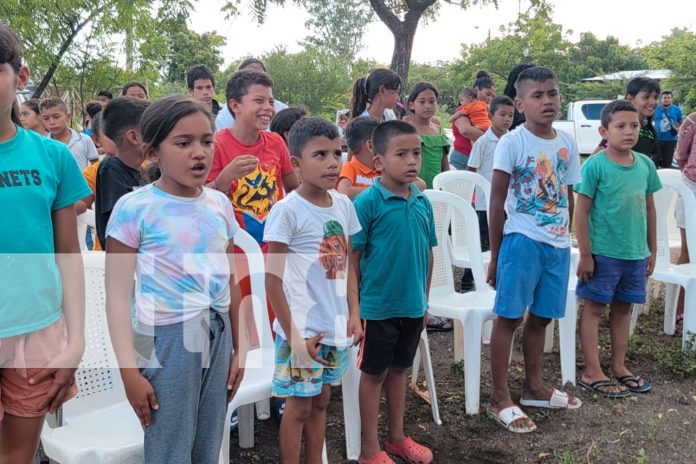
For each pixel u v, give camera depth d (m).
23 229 1.82
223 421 2.11
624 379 3.68
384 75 4.13
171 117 1.91
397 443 2.92
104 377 2.42
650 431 3.17
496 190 3.24
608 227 3.52
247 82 3.05
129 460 2.08
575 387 3.67
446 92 34.31
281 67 23.88
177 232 1.94
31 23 10.56
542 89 3.16
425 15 10.73
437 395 3.58
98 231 2.62
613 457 2.95
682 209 4.66
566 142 3.31
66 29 11.53
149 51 12.62
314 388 2.45
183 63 26.64
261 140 3.21
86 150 5.71
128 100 2.64
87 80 12.64
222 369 2.06
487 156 5.09
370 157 3.44
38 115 5.70
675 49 20.06
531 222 3.18
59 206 1.97
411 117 4.84
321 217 2.49
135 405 1.93
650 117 5.78
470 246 3.94
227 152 3.09
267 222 2.47
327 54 25.27
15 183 1.81
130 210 1.92
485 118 5.99
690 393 3.62
